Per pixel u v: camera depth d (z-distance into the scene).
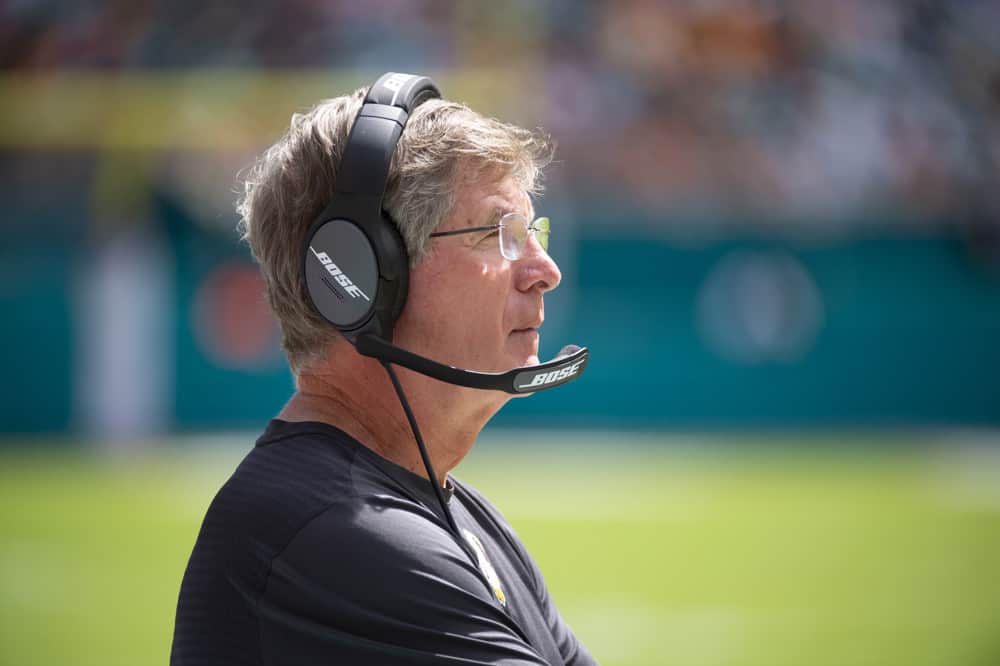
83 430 40.06
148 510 31.12
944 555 26.09
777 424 41.88
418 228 4.85
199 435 41.53
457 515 5.28
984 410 41.38
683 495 32.66
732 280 41.94
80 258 41.75
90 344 39.91
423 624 4.33
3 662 18.72
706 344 42.03
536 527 29.17
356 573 4.36
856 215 51.12
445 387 5.07
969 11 53.88
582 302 42.09
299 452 4.77
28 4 52.03
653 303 42.03
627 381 41.97
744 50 53.03
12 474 35.75
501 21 52.72
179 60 51.94
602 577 24.67
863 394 41.75
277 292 5.08
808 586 23.73
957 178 51.75
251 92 49.53
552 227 41.94
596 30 53.00
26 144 48.09
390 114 4.81
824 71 52.97
